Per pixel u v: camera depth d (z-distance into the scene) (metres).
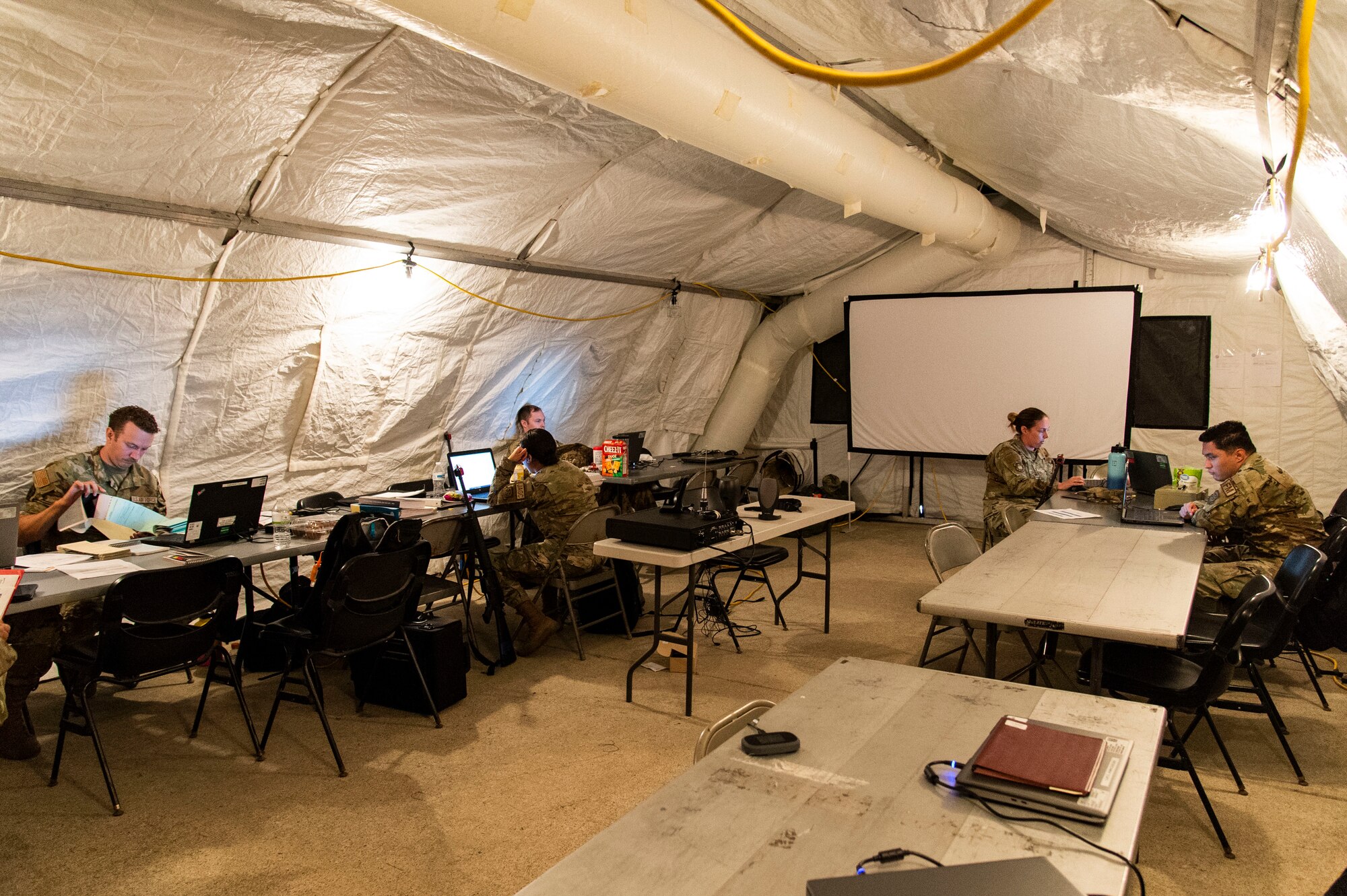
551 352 5.85
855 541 7.10
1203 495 4.55
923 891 1.04
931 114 4.34
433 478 5.43
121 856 2.42
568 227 4.91
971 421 7.02
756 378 7.77
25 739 2.99
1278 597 2.98
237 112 3.07
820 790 1.40
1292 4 1.66
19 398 3.39
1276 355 6.48
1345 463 6.32
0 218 2.93
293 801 2.74
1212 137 3.00
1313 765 3.00
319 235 3.86
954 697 1.81
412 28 2.21
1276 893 2.26
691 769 1.49
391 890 2.28
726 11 1.13
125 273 3.38
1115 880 1.13
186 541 3.30
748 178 5.21
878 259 7.14
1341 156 1.98
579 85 2.58
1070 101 3.38
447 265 4.60
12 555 2.79
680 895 1.12
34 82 2.61
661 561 3.26
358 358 4.52
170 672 2.89
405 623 3.53
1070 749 1.47
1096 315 6.52
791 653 4.21
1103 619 2.44
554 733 3.27
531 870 2.37
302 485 4.67
